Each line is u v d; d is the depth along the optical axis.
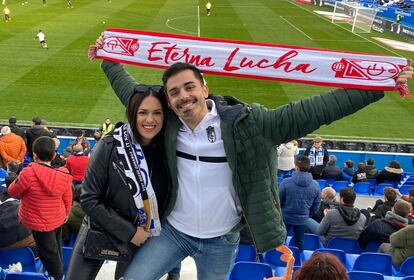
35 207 4.71
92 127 17.62
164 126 2.87
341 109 2.90
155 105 2.79
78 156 9.13
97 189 2.87
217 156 2.83
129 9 41.84
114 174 2.84
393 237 6.28
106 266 4.99
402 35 36.91
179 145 2.88
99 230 2.96
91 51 3.69
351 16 42.88
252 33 34.69
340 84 3.16
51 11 38.84
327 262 2.49
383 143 15.86
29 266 5.46
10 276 4.46
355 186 12.18
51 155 4.76
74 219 6.32
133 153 2.84
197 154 2.84
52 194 4.72
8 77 22.55
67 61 25.33
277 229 2.90
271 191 2.92
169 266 3.06
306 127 2.82
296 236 7.13
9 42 28.41
